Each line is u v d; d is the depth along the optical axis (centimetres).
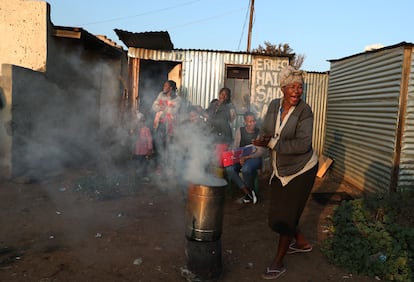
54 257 330
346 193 627
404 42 520
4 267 307
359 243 356
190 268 296
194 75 835
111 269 313
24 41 693
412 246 357
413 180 544
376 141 598
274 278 310
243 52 822
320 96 873
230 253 360
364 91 651
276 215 308
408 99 531
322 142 880
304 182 301
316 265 340
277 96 835
